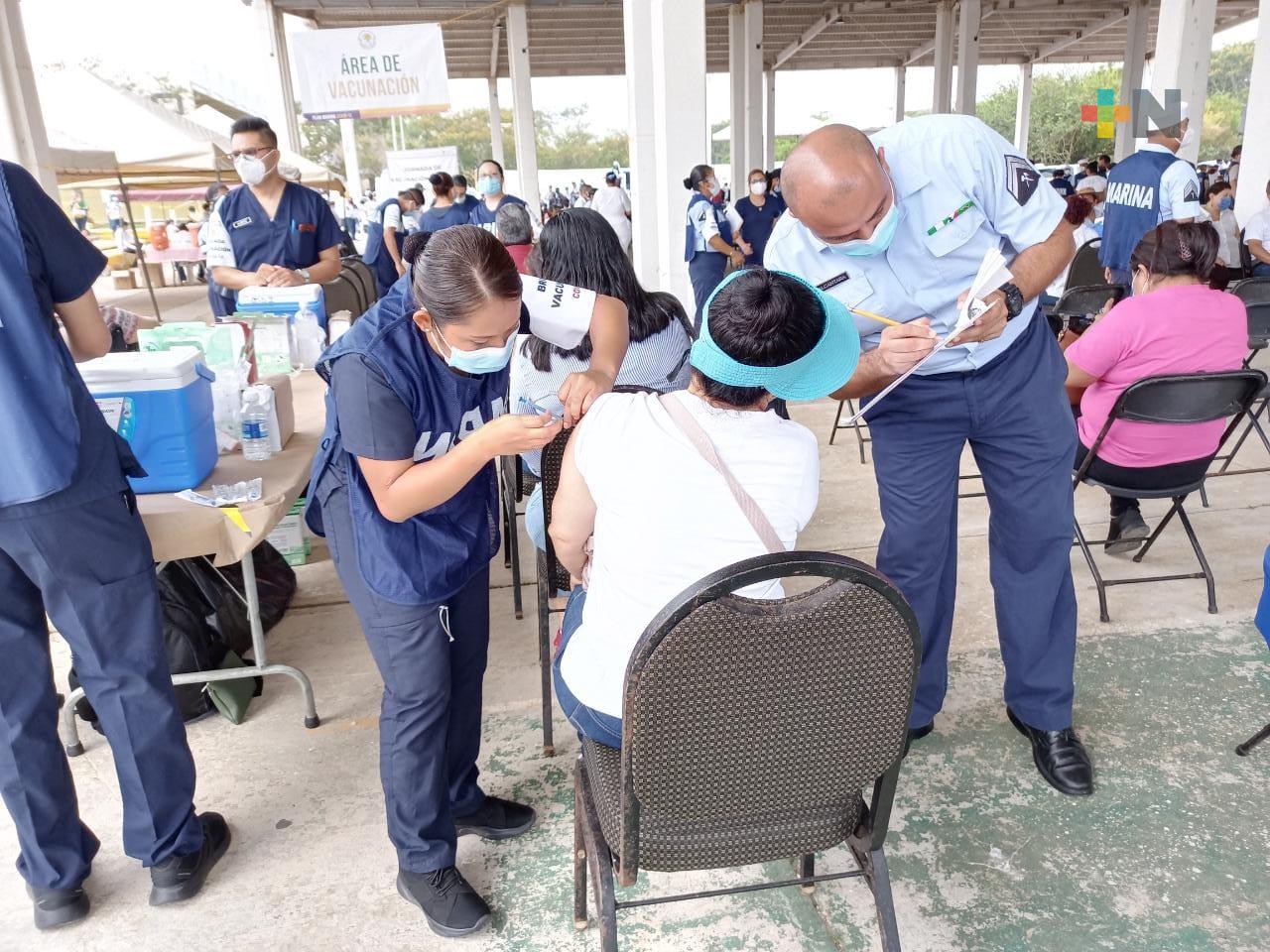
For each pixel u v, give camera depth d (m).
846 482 4.04
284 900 1.84
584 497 1.36
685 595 1.03
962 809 2.03
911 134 1.87
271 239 3.92
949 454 2.03
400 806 1.71
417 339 1.45
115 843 2.04
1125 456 2.70
